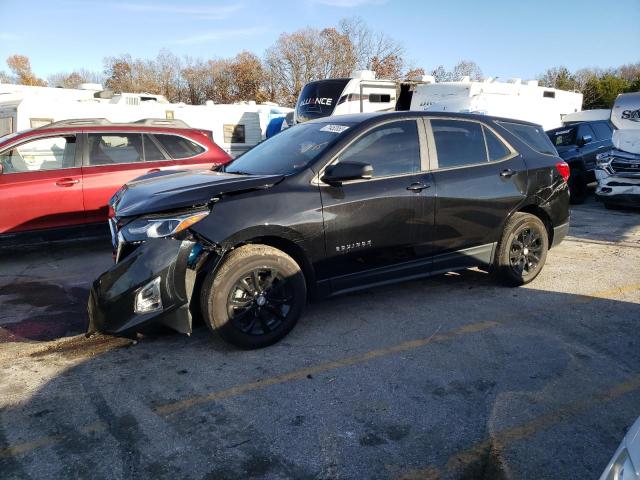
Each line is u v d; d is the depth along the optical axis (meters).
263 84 44.72
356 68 41.03
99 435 2.91
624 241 7.60
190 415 3.10
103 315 3.60
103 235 7.02
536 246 5.42
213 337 4.19
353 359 3.80
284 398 3.28
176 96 50.75
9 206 6.33
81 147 6.86
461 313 4.69
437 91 13.44
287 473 2.61
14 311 4.89
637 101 10.05
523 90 14.07
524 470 2.64
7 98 13.22
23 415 3.11
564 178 5.55
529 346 4.02
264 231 3.79
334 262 4.16
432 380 3.50
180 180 4.27
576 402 3.24
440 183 4.60
